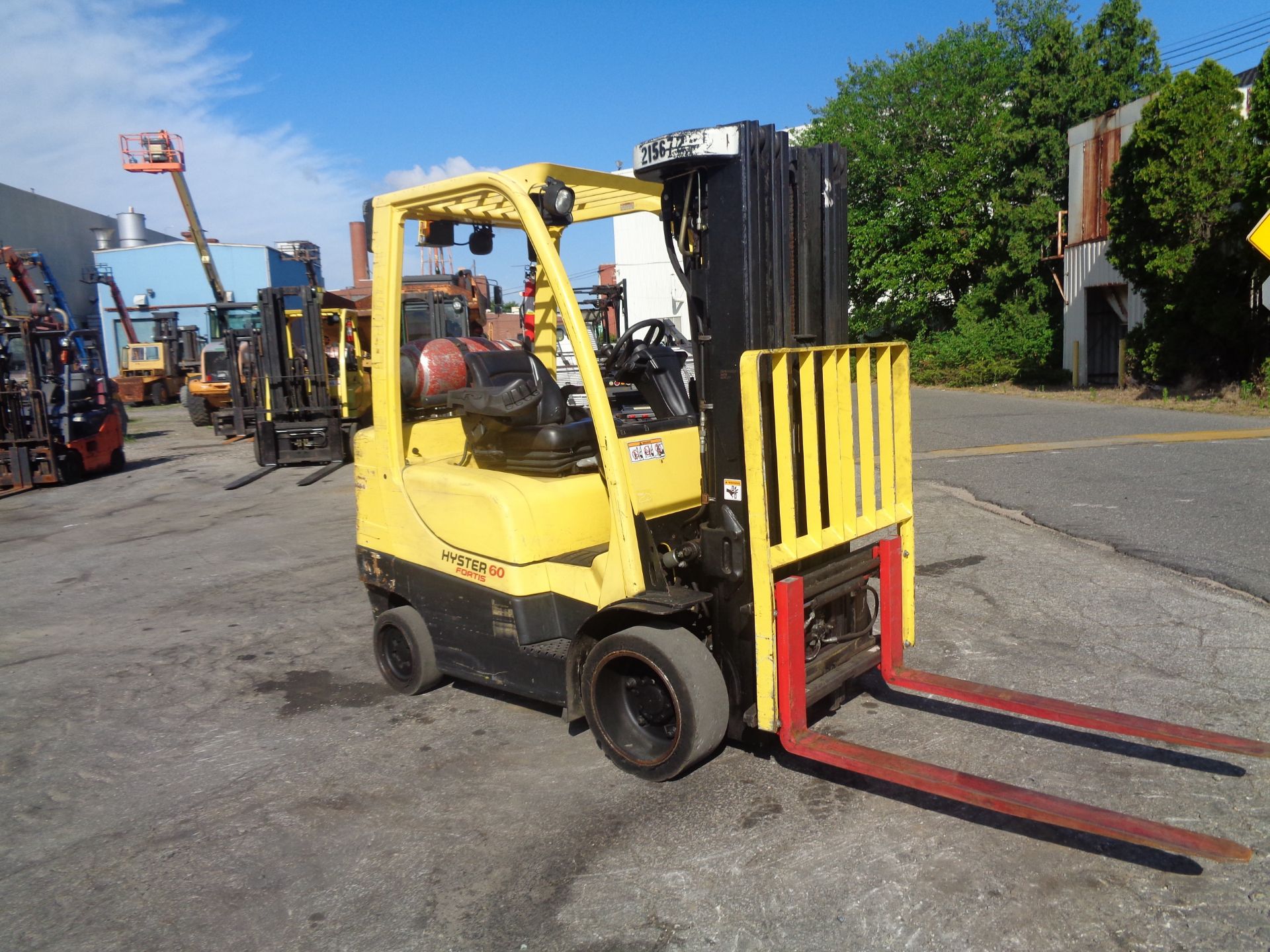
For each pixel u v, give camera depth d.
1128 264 17.11
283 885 3.29
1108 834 2.79
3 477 14.25
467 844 3.48
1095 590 6.10
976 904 2.93
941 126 26.72
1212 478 9.10
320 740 4.55
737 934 2.84
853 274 28.05
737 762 3.99
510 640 4.25
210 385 23.08
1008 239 25.56
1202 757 3.85
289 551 8.95
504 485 4.27
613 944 2.84
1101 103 26.11
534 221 3.83
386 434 4.84
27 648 6.36
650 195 4.73
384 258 4.66
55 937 3.07
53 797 4.11
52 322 15.41
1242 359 16.23
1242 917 2.81
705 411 3.75
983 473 10.17
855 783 3.74
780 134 3.67
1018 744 4.03
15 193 36.81
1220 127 15.41
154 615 7.02
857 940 2.78
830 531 3.82
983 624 5.57
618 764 3.96
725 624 3.80
